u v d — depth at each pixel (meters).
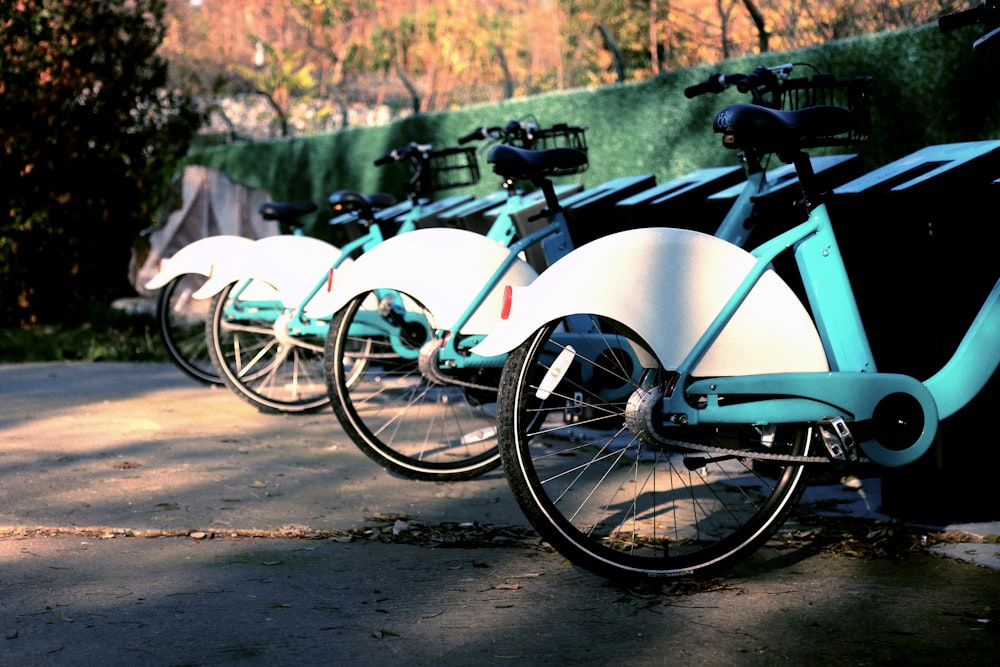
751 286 2.99
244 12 23.23
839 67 5.58
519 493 2.93
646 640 2.59
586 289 2.89
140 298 10.91
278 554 3.31
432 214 6.44
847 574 3.06
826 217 3.13
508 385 2.95
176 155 11.17
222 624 2.70
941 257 3.43
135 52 10.74
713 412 2.94
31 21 10.03
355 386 5.62
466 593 2.95
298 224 6.63
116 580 3.04
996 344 3.11
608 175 7.23
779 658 2.47
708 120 6.47
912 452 3.06
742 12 7.74
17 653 2.50
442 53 19.66
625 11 11.64
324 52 21.45
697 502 3.84
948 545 3.28
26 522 3.63
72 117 10.35
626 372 3.69
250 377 6.00
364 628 2.68
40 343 8.88
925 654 2.48
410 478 4.30
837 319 3.11
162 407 6.05
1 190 10.23
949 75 5.08
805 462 3.04
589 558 2.96
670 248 2.98
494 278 4.23
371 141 10.45
